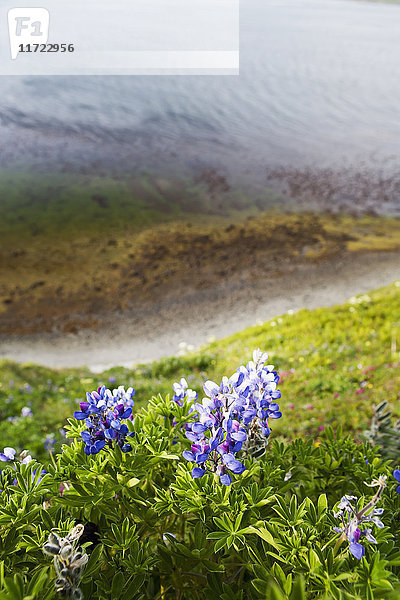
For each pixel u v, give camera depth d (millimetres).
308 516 2102
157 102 108312
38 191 64562
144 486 2449
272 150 83625
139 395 12148
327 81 124875
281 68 135500
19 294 39906
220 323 34750
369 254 46562
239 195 65500
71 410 11289
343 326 16625
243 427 2209
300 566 1855
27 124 93188
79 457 2338
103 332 34312
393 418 8016
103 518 2264
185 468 2268
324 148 84938
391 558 1922
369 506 1874
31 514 2041
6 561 1959
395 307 17703
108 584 1933
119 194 64688
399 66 141500
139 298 39562
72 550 1688
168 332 33875
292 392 10711
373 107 106750
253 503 2088
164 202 62781
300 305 36562
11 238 50781
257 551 1976
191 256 47594
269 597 1391
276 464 2594
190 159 78688
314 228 54312
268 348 15898
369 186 68250
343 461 2656
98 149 82250
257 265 45062
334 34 184875
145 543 2141
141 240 51406
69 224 54875
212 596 1960
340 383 10680
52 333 34344
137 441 2357
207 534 1990
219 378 12750
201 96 112000
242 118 99438
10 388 14594
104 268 45125
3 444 9078
